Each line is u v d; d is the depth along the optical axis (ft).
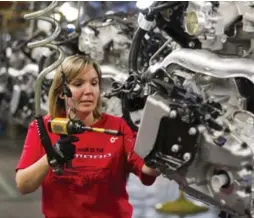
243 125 9.77
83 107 11.10
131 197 27.73
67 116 10.81
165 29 11.37
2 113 41.37
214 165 9.28
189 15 10.38
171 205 25.39
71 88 11.09
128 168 11.48
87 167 11.10
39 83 10.34
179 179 9.51
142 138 9.59
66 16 18.33
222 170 9.20
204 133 9.10
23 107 29.14
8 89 33.55
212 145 9.05
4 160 37.22
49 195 11.34
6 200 27.20
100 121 11.37
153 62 13.46
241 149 8.93
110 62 18.06
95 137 11.20
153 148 9.45
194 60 10.50
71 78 11.02
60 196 11.25
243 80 10.52
